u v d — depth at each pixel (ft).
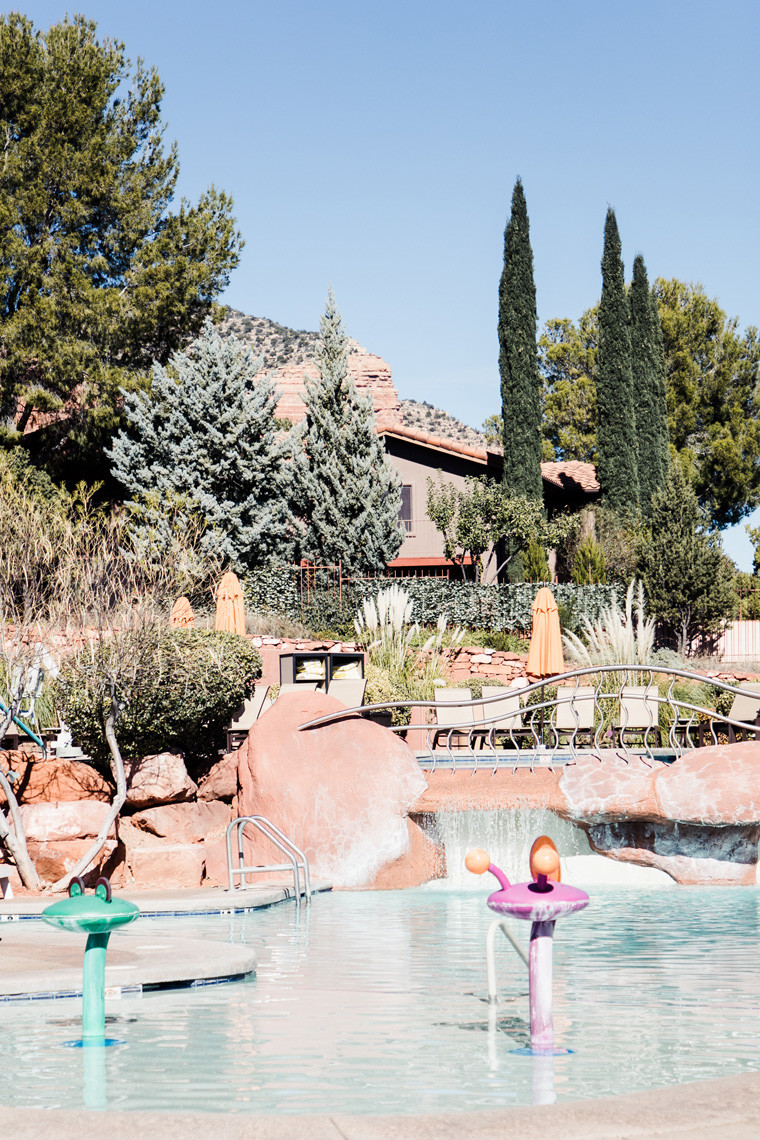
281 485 99.60
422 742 59.77
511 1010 19.88
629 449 121.90
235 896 36.37
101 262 102.17
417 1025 18.56
